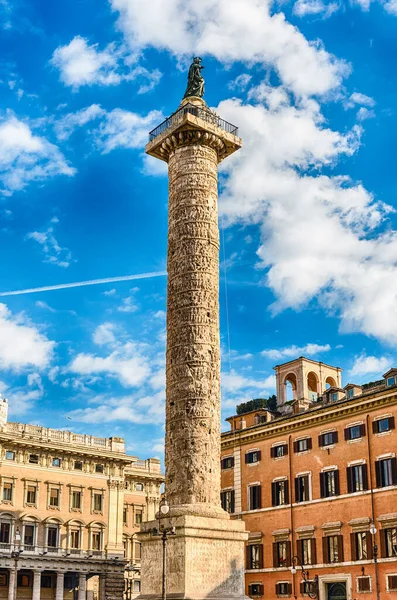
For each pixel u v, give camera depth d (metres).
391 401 59.53
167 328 43.03
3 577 88.56
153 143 46.41
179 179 44.84
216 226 44.88
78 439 97.81
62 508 93.31
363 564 58.25
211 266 43.56
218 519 38.62
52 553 90.31
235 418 77.38
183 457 39.75
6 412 92.75
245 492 71.06
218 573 37.88
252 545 68.81
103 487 98.06
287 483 67.00
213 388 41.34
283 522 66.25
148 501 107.31
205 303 42.56
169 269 43.97
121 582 95.31
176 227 44.16
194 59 48.31
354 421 62.31
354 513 60.22
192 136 45.00
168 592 37.34
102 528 96.19
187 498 39.03
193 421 40.22
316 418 65.50
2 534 87.44
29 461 92.38
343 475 62.09
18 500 89.75
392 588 55.62
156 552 39.34
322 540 62.25
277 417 72.38
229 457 74.31
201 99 47.12
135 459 102.06
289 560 64.69
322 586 61.19
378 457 59.50
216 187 45.72
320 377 79.69
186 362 41.31
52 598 91.75
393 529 56.91
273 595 65.19
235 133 47.12
